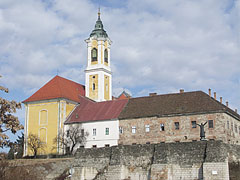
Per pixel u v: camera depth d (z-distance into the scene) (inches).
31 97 3649.1
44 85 3742.6
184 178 2065.7
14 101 1583.4
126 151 2263.8
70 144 3319.4
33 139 3400.6
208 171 1978.3
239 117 3353.8
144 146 2228.1
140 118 3073.3
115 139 3132.4
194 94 3122.5
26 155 3432.6
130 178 2203.5
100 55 4094.5
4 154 2337.6
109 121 3196.4
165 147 2144.4
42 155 3314.5
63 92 3590.1
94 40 4148.6
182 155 2103.8
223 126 2783.0
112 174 2214.6
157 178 2084.2
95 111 3400.6
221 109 2815.0
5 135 1493.6
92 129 3260.3
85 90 4087.1
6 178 2101.4
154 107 3137.3
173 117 2962.6
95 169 2310.5
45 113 3513.8
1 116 1536.7
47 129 3459.6
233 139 3024.1
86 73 4104.3
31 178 2213.3
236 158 2172.7
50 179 2314.2
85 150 2401.6
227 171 1953.7
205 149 2060.8
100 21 4266.7
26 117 3599.9
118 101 3435.0
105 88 4097.0
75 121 3358.8
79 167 2345.0
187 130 2891.2
